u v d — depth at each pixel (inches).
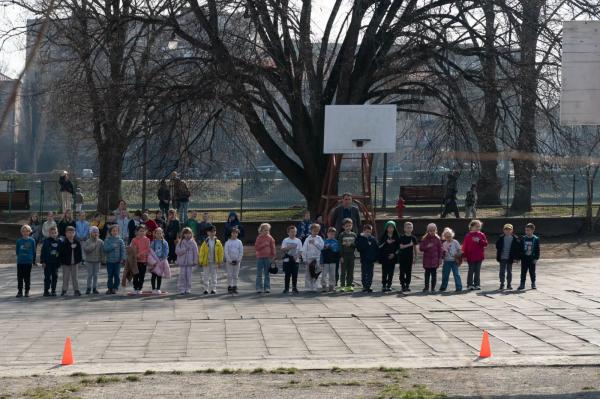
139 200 1691.7
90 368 519.2
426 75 1298.0
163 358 552.4
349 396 428.8
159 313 733.3
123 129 1234.0
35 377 493.0
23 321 693.9
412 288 906.1
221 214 1502.2
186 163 1238.3
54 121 1417.3
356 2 1257.4
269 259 869.8
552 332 647.8
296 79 1254.9
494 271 1071.0
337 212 978.1
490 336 631.8
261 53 1247.5
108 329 656.4
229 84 1197.1
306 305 778.2
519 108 1258.0
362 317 709.3
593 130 1316.4
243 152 1412.4
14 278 1017.5
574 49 338.6
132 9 1226.0
